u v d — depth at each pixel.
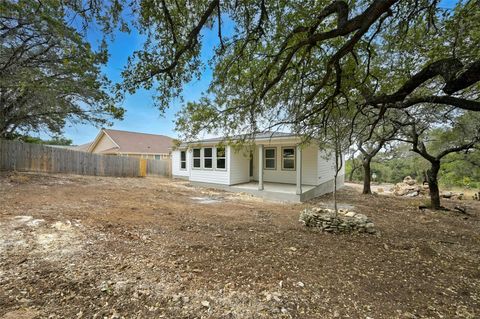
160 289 2.69
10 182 8.45
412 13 3.69
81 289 2.60
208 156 13.01
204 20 3.25
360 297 2.65
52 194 7.48
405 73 4.66
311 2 3.70
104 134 23.17
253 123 5.14
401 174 22.84
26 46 7.57
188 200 8.84
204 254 3.72
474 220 6.87
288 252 3.93
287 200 9.98
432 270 3.43
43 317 2.12
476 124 8.16
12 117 9.88
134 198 8.15
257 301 2.53
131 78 3.62
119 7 3.05
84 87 8.10
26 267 2.99
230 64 4.25
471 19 3.39
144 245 3.98
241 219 6.20
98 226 4.76
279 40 4.09
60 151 12.48
